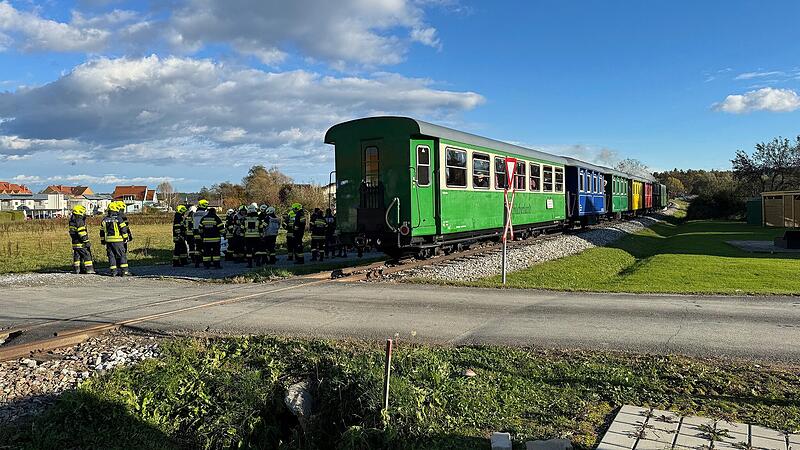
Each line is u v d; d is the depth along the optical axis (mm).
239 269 16281
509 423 4824
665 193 63469
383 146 13703
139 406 5484
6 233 39281
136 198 121375
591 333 7305
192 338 7305
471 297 9953
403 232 13133
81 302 10352
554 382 5633
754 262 16688
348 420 5320
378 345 6836
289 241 18281
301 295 10289
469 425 4859
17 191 120750
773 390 5234
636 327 7605
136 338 7520
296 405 5477
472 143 15734
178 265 17844
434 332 7457
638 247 24938
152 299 10445
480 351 6520
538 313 8570
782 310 8688
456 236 15758
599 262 18312
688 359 6117
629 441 4336
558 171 23484
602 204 31078
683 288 11812
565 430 4633
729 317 8188
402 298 9867
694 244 23797
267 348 6781
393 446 4785
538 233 23531
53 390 5781
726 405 4969
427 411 5051
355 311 8820
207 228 16516
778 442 4262
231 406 5543
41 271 17234
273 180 64125
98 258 20922
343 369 5719
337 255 20719
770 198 22016
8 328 8117
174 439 5312
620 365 5988
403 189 13414
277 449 5434
